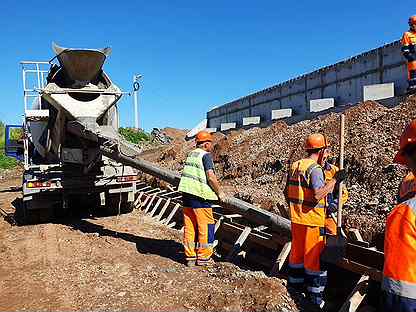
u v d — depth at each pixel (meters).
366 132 7.93
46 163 10.56
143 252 7.09
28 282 5.88
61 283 5.76
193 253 6.24
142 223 9.45
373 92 9.00
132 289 5.40
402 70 8.98
